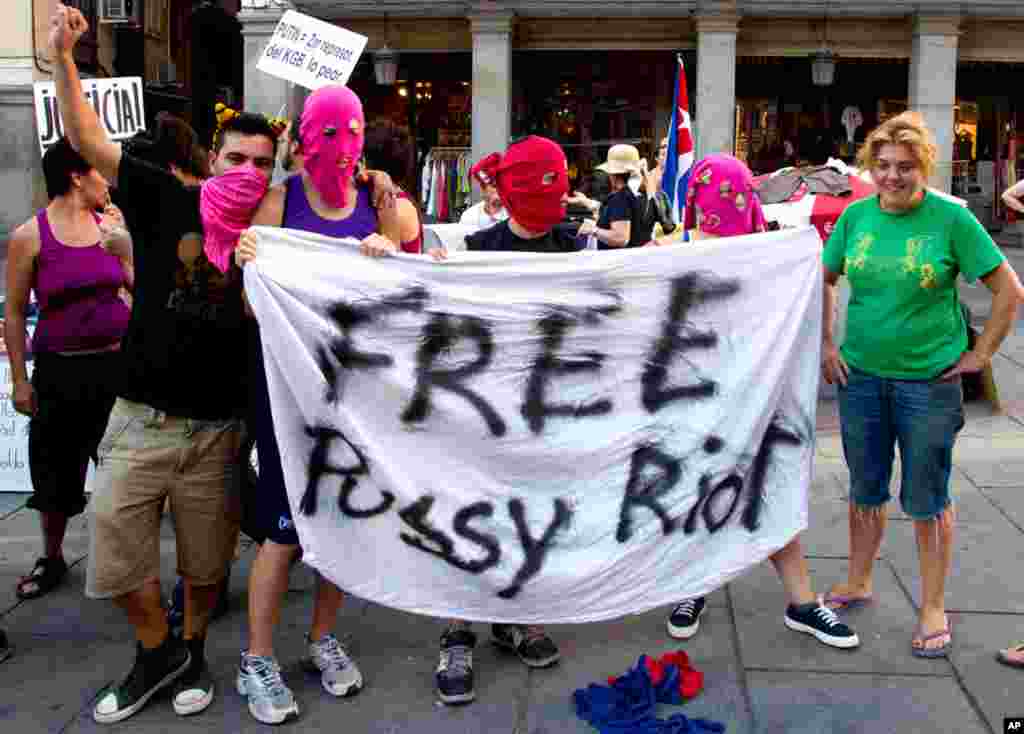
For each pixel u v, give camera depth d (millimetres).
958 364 3826
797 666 3811
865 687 3648
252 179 3455
